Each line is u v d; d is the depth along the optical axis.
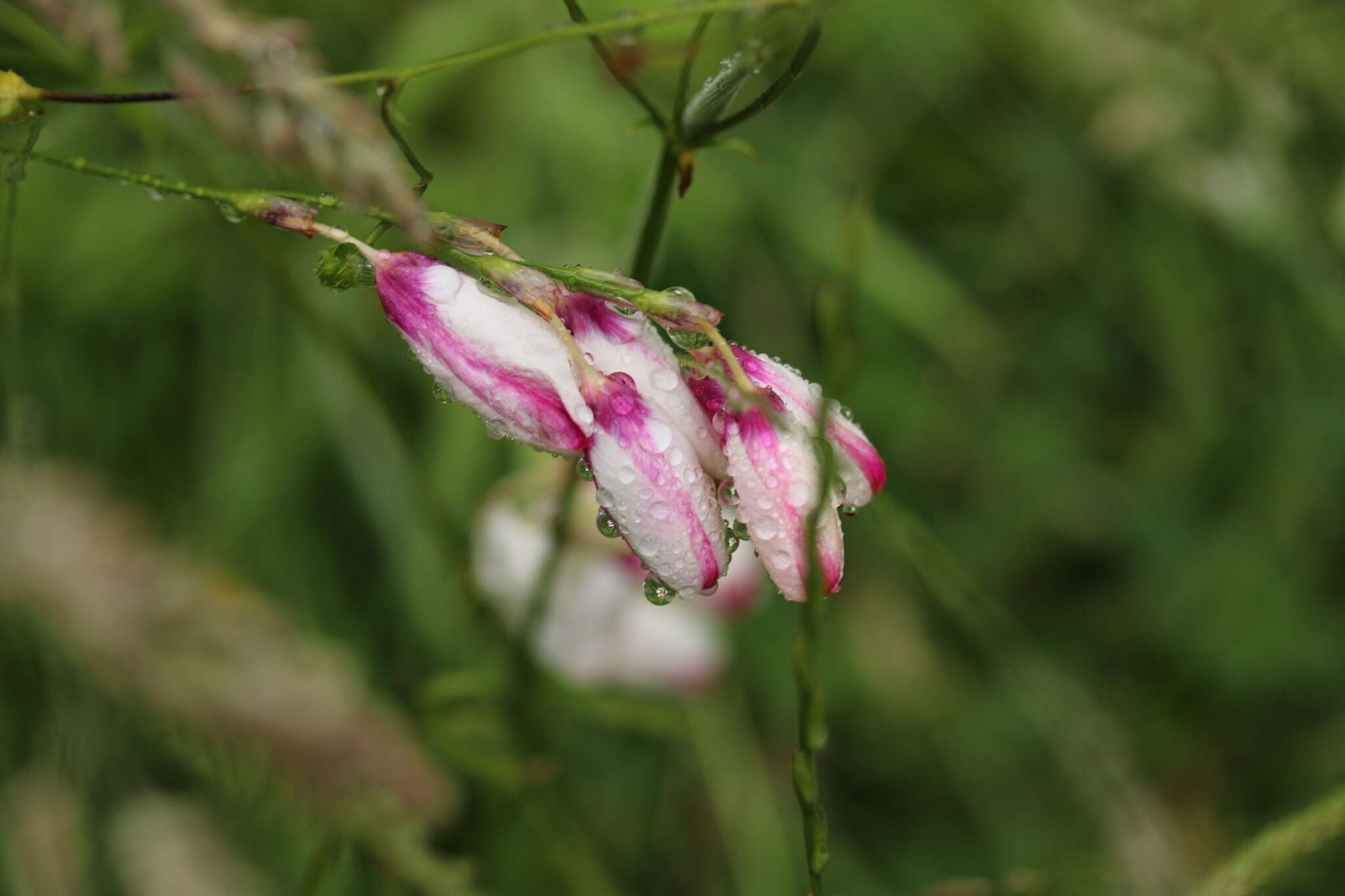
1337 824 0.38
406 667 0.51
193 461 0.54
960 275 0.65
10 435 0.38
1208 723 0.61
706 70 0.55
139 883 0.38
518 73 0.59
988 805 0.58
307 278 0.52
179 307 0.55
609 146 0.58
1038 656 0.45
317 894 0.43
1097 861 0.47
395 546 0.51
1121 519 0.64
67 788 0.38
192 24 0.34
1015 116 0.64
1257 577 0.62
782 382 0.34
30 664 0.38
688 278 0.60
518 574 0.43
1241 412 0.65
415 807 0.37
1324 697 0.60
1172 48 0.56
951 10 0.61
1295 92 0.55
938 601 0.60
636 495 0.33
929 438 0.63
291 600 0.52
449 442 0.51
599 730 0.56
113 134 0.50
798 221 0.59
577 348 0.33
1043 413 0.65
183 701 0.35
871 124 0.63
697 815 0.57
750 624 0.59
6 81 0.34
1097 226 0.65
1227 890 0.38
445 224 0.33
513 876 0.48
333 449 0.55
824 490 0.32
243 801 0.38
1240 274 0.65
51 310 0.53
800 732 0.33
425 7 0.59
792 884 0.55
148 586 0.35
